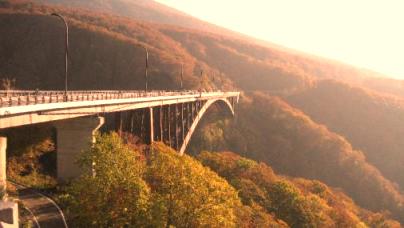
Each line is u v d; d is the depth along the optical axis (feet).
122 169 91.50
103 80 414.62
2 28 463.01
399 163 406.21
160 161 97.96
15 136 140.87
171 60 438.81
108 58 431.02
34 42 448.65
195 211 87.56
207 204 88.94
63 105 107.24
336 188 315.78
